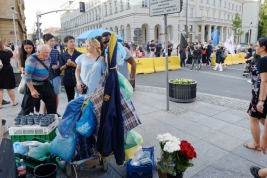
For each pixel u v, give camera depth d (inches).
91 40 125.9
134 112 107.7
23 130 128.1
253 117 129.8
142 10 1519.4
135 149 107.6
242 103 235.5
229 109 215.2
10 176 62.2
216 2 2262.6
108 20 1886.1
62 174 111.6
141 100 251.4
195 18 2030.0
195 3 2032.5
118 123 99.3
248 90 314.7
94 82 119.8
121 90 104.4
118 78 103.2
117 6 1700.3
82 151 110.0
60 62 185.6
